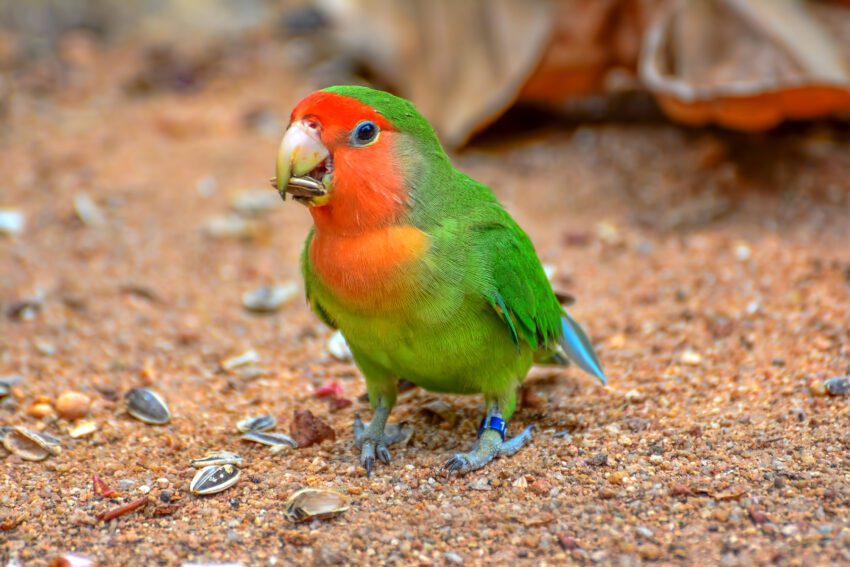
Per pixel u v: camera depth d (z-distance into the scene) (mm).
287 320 12367
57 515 7867
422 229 7785
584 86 16219
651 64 14305
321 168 7691
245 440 9148
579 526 7344
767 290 11898
